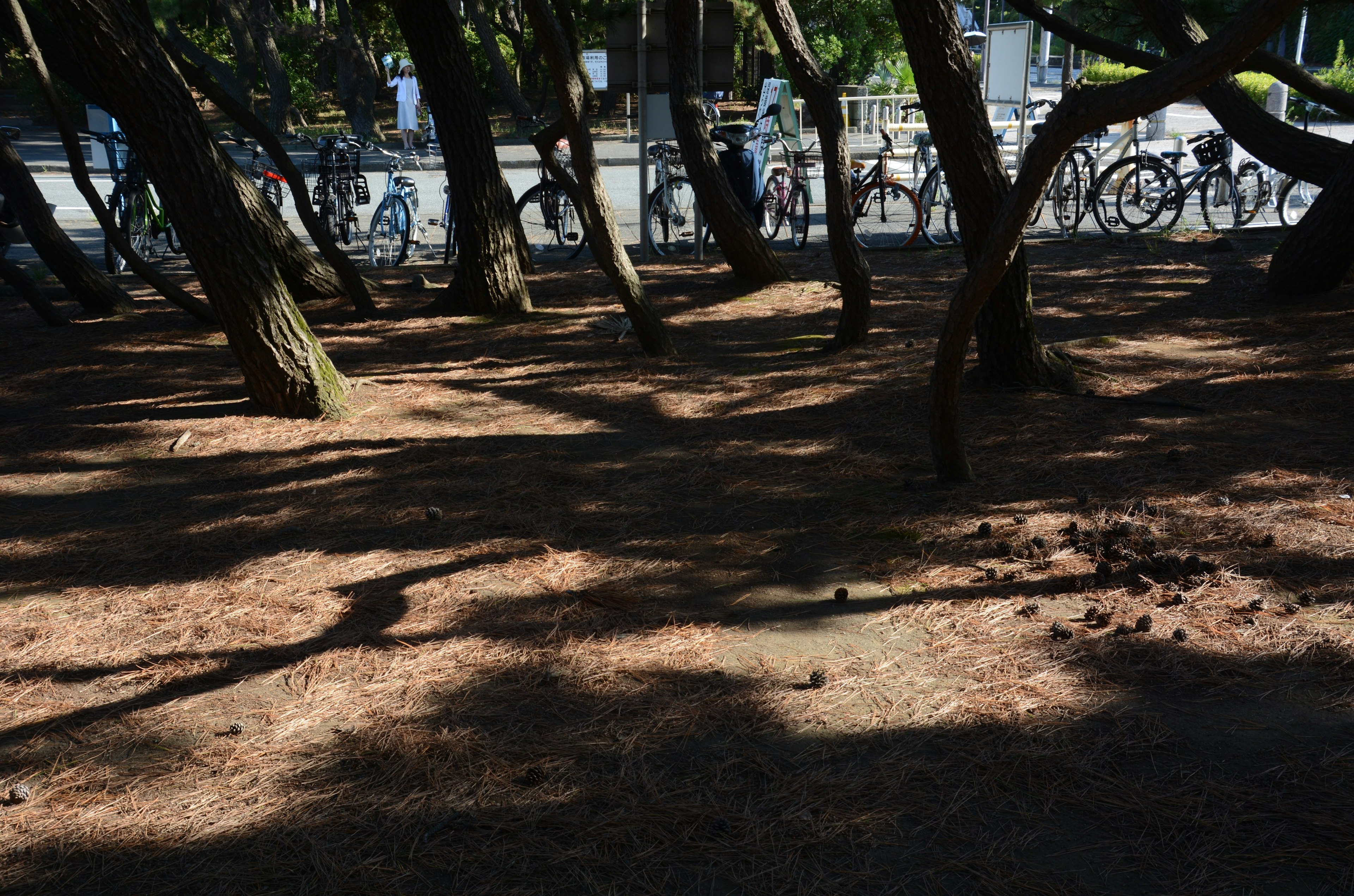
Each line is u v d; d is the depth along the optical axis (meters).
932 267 11.00
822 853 2.46
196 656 3.47
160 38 7.15
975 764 2.77
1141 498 4.48
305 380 6.21
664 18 10.70
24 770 2.87
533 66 33.84
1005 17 37.38
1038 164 3.93
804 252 12.19
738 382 6.77
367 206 16.25
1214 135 12.55
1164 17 8.98
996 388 6.14
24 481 5.36
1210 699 3.02
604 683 3.22
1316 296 8.00
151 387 7.09
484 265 8.99
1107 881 2.34
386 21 31.59
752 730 2.95
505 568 4.11
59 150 23.97
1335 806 2.54
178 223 5.87
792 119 18.53
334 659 3.42
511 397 6.68
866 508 4.57
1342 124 25.08
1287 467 4.73
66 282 9.38
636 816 2.60
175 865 2.46
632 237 13.60
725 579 3.96
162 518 4.77
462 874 2.41
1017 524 4.27
